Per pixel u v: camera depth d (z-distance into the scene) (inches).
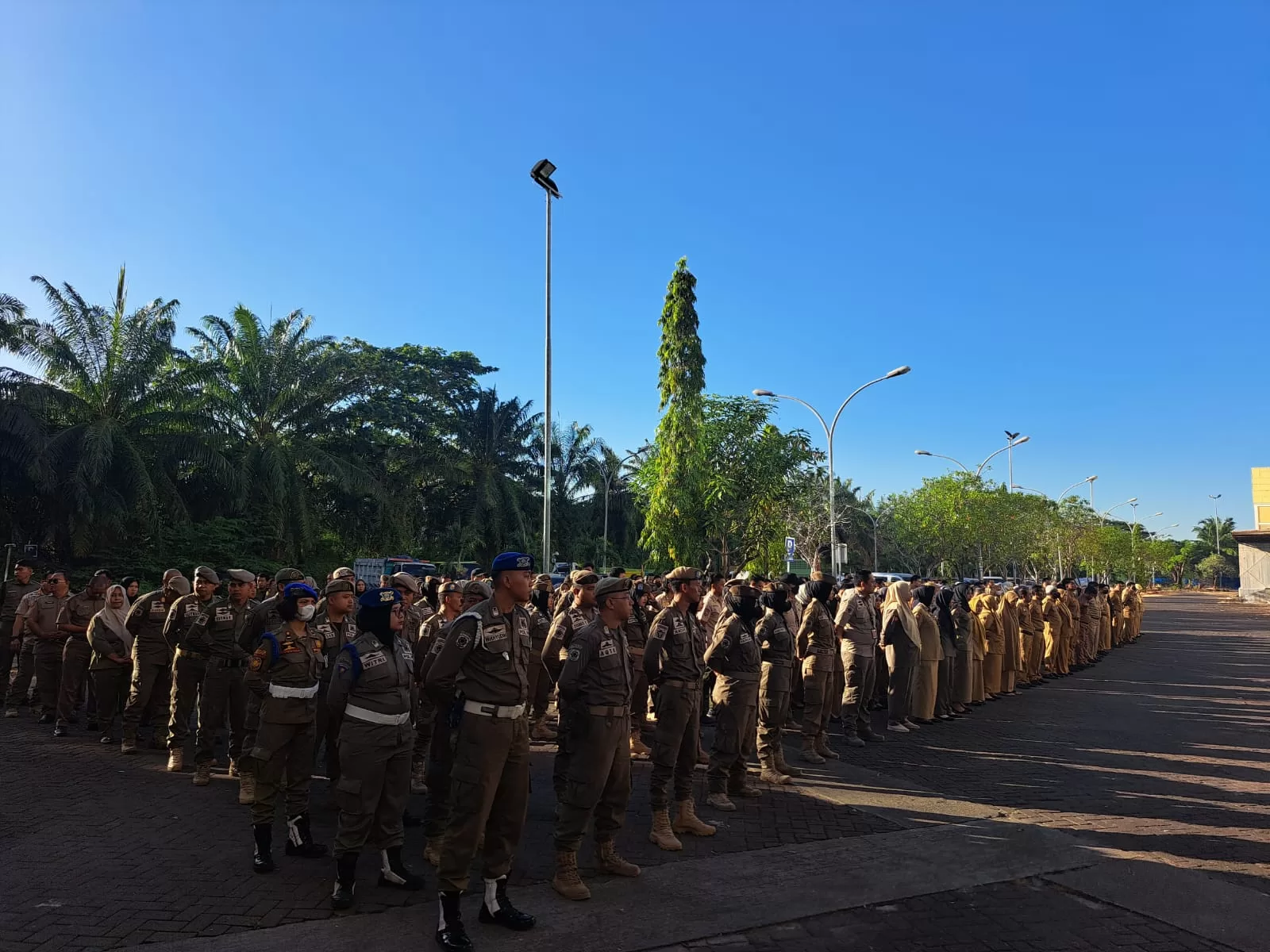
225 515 1203.2
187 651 330.3
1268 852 242.7
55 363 1056.2
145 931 178.5
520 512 1718.8
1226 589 3858.3
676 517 795.4
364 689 195.3
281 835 250.1
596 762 202.8
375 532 1477.6
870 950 175.6
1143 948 177.8
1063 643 693.9
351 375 1416.1
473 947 171.6
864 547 2642.7
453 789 176.7
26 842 235.6
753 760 366.3
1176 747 399.2
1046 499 2085.4
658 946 175.2
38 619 419.8
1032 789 314.7
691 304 834.8
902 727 433.7
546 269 759.1
